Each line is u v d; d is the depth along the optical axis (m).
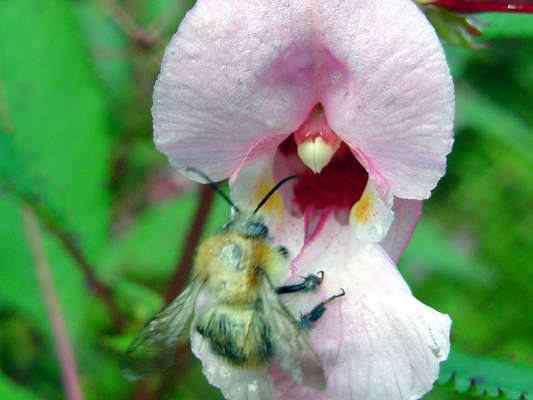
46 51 0.25
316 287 0.19
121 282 0.25
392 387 0.19
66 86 0.25
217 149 0.19
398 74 0.19
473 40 0.21
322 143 0.20
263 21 0.19
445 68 0.19
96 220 0.25
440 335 0.19
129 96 0.28
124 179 0.28
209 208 0.23
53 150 0.25
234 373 0.19
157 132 0.19
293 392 0.19
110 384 0.24
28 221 0.25
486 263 0.31
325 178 0.20
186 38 0.19
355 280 0.19
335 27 0.19
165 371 0.20
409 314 0.19
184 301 0.20
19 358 0.27
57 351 0.24
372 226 0.20
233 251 0.20
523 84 0.30
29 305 0.25
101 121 0.25
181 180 0.28
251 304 0.19
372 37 0.19
